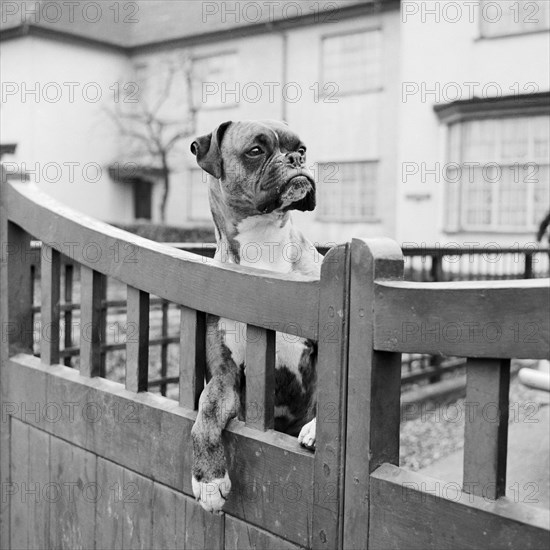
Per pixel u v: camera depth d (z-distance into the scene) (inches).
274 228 83.0
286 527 69.1
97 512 93.1
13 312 110.1
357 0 566.6
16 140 693.3
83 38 703.1
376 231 576.1
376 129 573.9
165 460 81.6
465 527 55.2
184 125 713.6
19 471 107.6
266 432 72.1
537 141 460.4
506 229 475.2
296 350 81.5
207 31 669.9
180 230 649.6
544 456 127.6
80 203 724.0
